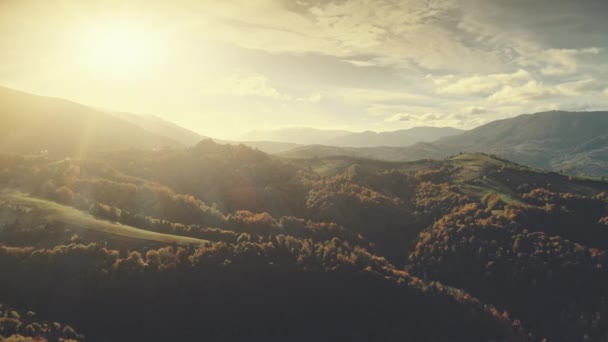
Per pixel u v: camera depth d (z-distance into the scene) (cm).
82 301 8694
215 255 11062
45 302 8400
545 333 13012
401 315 11906
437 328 11988
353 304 11638
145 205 14562
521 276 14475
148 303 9288
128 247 10631
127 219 12444
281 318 10625
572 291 13650
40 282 8681
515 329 12850
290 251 12812
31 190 13362
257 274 11175
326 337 10731
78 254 9500
